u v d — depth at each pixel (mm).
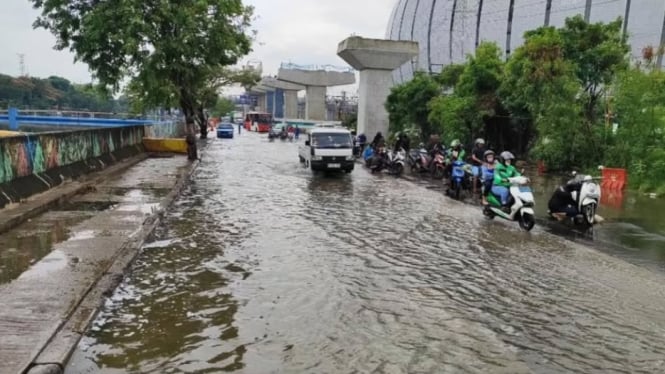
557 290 6488
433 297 6168
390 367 4379
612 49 17344
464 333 5133
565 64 16844
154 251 7941
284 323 5273
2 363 4004
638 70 15477
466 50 47500
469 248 8594
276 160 25156
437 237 9375
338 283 6590
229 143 40469
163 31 22094
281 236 9094
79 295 5602
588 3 34750
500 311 5754
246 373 4230
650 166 14289
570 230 9938
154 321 5277
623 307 5918
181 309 5613
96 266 6676
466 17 47781
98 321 5242
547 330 5250
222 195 13820
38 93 70312
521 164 20234
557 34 18047
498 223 10758
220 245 8367
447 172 16219
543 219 10977
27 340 4441
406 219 11031
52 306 5270
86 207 10961
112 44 21797
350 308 5730
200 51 22906
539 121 17672
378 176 19375
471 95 21531
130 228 8938
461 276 7031
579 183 10531
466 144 21438
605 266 7562
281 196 13836
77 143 15547
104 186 14234
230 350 4645
